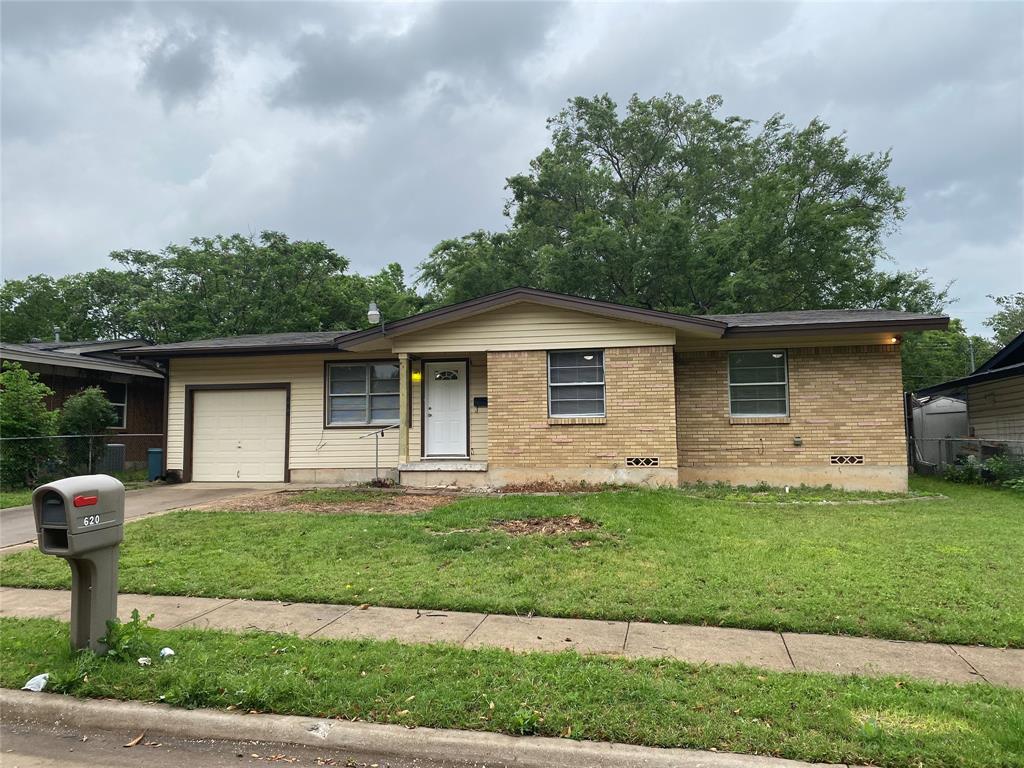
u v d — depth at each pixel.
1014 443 14.14
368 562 6.98
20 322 34.59
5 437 14.04
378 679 4.04
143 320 28.36
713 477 13.05
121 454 17.64
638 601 5.54
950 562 6.61
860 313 14.27
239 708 3.83
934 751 3.17
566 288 26.58
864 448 12.61
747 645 4.66
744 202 29.23
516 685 3.93
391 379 14.90
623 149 33.19
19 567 7.10
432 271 32.50
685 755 3.22
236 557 7.25
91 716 3.88
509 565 6.71
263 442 15.22
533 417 12.60
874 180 28.52
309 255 30.33
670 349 12.25
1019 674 4.15
